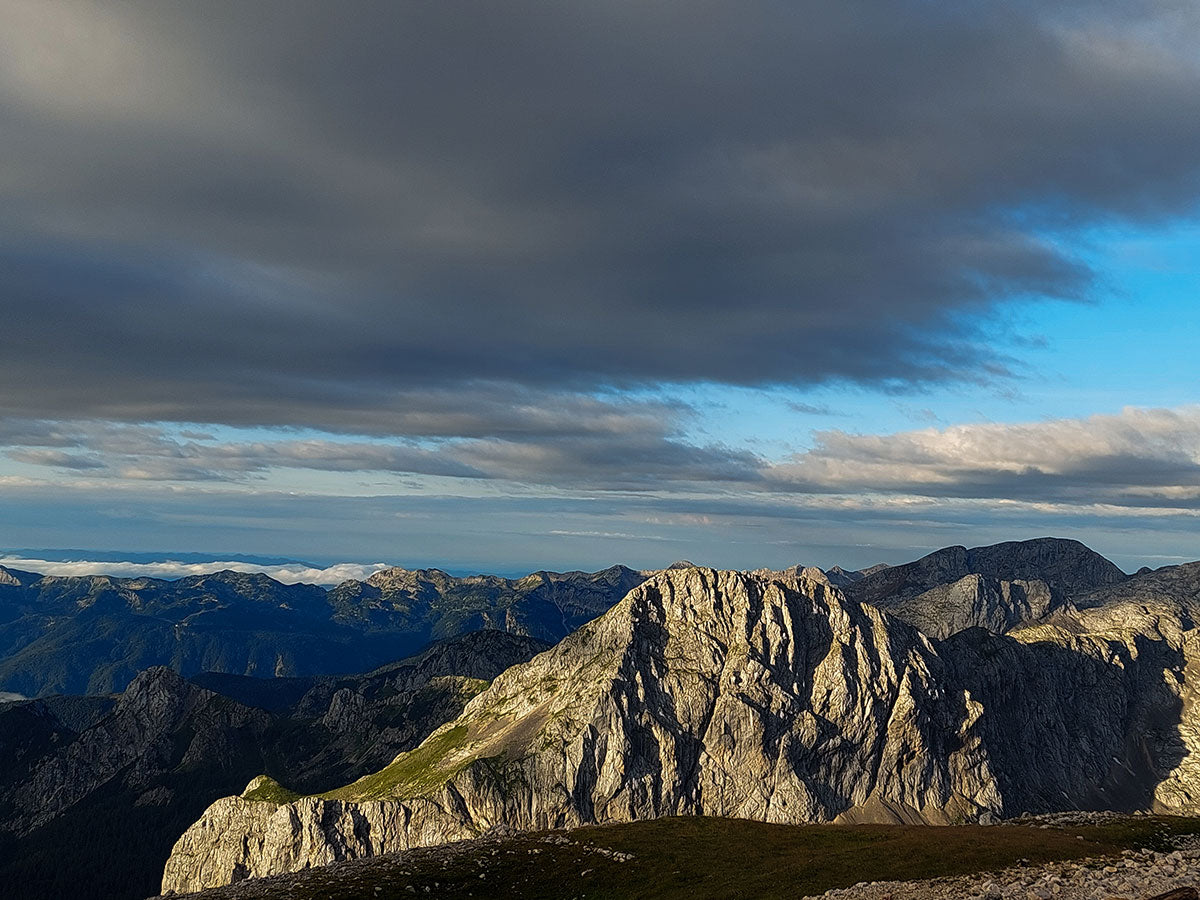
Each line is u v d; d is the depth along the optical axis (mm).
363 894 112812
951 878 93125
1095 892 74625
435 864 125500
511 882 116750
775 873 108375
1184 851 98125
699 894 105000
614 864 121312
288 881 126375
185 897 124938
